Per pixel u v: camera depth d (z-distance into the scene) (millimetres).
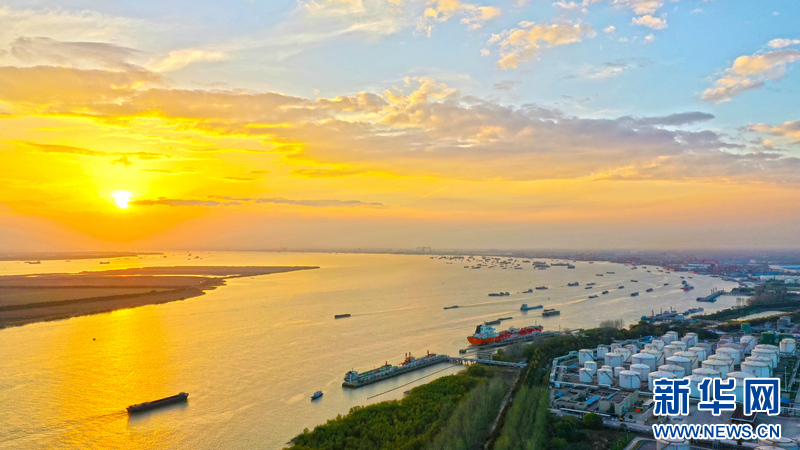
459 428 173000
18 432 190000
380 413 195625
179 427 195250
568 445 167875
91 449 176875
